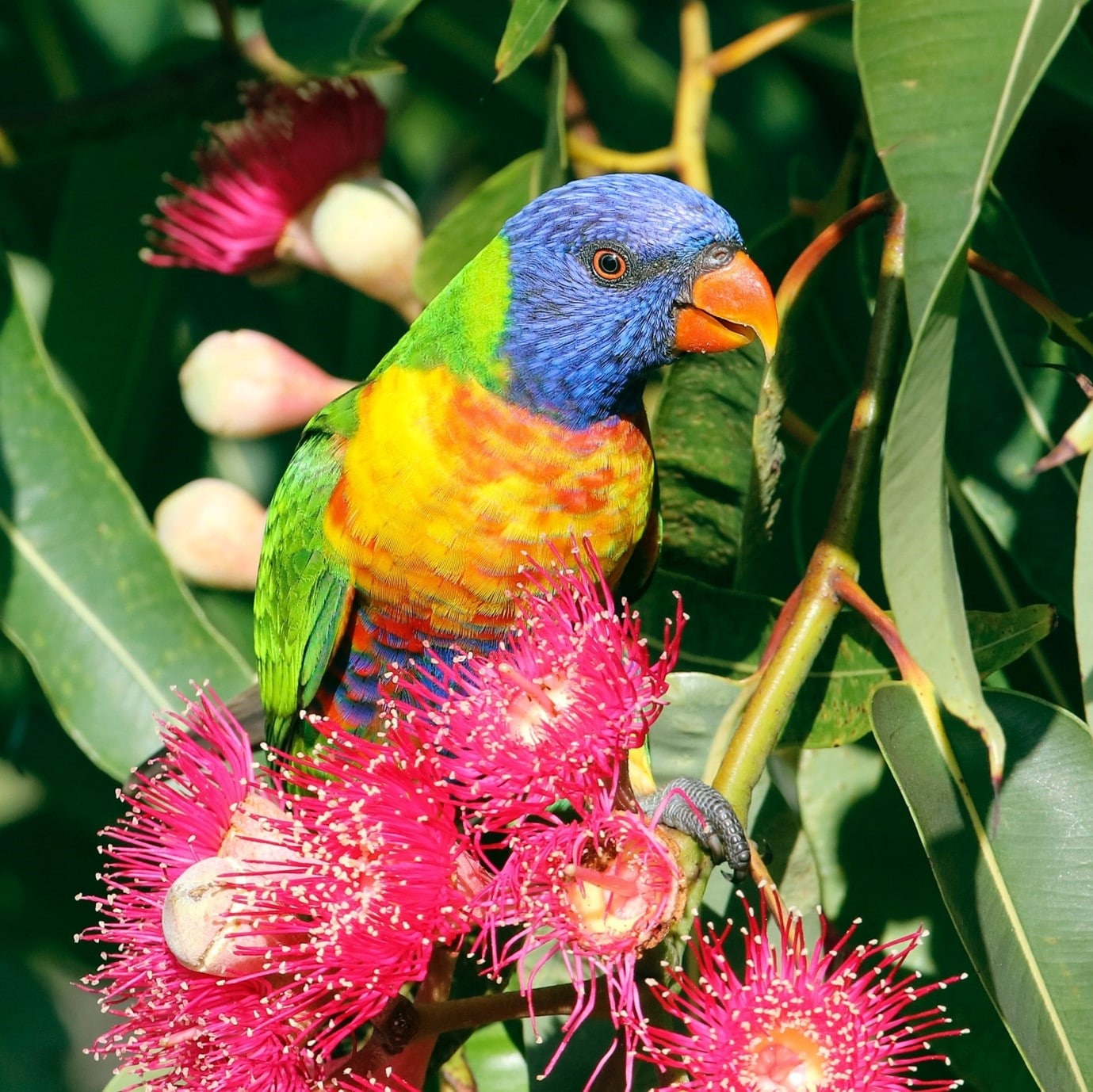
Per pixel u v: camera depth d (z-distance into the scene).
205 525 3.94
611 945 2.21
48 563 3.81
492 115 5.08
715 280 3.17
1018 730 2.71
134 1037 2.58
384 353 4.71
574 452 3.19
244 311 4.83
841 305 3.70
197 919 2.43
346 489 3.29
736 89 5.24
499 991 3.26
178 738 2.81
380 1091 2.35
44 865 4.53
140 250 4.52
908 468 2.14
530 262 3.21
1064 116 4.41
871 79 2.27
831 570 2.73
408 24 4.43
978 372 3.38
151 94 4.29
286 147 3.92
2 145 4.28
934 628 2.15
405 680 2.92
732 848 2.37
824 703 3.04
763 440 3.16
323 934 2.35
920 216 2.17
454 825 2.42
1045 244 4.57
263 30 3.67
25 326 3.87
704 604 3.27
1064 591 3.23
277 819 2.56
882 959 3.12
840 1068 2.21
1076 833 2.63
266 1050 2.43
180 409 4.70
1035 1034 2.52
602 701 2.33
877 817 3.24
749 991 2.27
